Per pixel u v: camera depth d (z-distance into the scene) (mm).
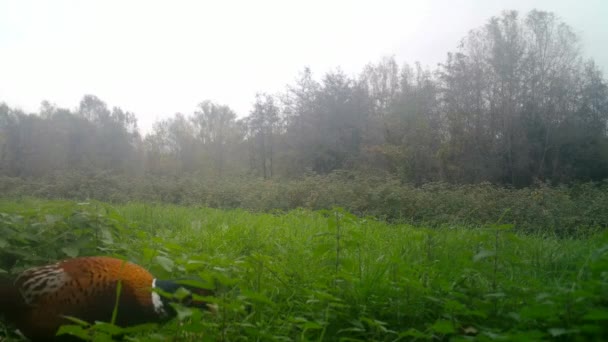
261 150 32656
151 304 3236
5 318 3375
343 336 3506
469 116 23000
